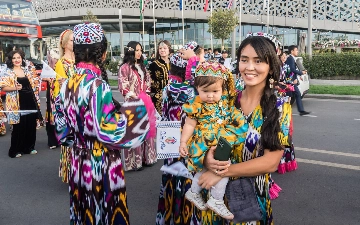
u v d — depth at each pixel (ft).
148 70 18.16
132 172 17.88
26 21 45.16
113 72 79.20
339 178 16.03
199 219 7.20
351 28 120.78
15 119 20.70
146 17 121.70
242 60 6.33
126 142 7.59
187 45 11.00
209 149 6.50
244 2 116.37
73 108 7.81
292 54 29.84
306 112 30.14
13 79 20.62
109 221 8.07
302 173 16.79
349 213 12.80
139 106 7.64
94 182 7.92
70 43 14.16
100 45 8.17
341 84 49.29
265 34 6.41
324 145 21.07
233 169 6.15
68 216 13.52
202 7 120.88
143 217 13.11
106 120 7.47
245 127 6.30
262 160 6.10
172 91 10.93
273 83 6.32
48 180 17.40
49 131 22.85
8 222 13.03
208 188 6.41
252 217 6.31
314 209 13.16
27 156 21.54
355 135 23.06
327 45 79.15
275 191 14.08
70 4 124.26
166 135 9.57
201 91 6.84
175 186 10.61
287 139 6.08
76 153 8.15
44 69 13.39
